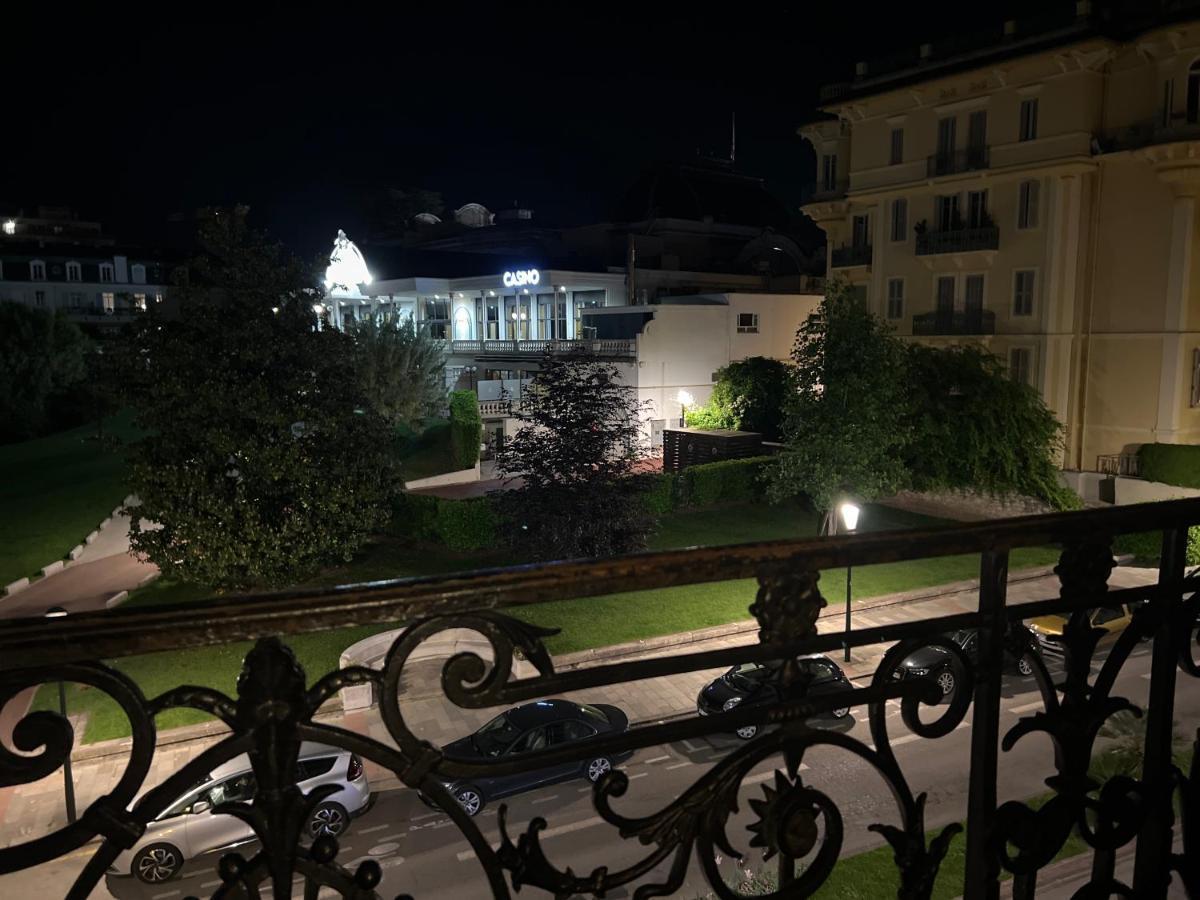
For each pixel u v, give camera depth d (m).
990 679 2.21
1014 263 33.88
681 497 33.78
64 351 56.12
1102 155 31.09
